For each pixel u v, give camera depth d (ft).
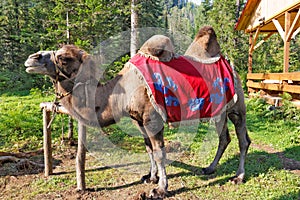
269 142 18.66
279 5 30.58
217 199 11.10
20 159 15.69
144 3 23.48
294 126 21.40
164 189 11.25
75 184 12.71
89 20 18.35
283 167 14.14
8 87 50.67
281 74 28.73
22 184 12.80
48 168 13.69
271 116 24.88
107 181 13.00
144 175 13.07
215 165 13.80
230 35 61.67
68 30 18.61
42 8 25.73
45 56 9.87
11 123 21.81
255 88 37.70
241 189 11.84
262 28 40.73
